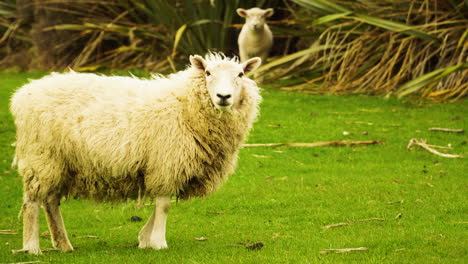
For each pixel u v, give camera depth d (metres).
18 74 26.84
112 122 8.73
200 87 8.93
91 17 28.12
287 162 15.09
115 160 8.66
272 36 23.83
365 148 15.86
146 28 25.86
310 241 9.30
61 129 8.77
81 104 8.87
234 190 13.14
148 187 8.87
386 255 8.36
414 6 21.69
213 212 11.80
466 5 19.89
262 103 20.50
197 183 9.19
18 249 9.49
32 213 8.97
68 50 28.20
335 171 14.12
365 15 20.94
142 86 9.16
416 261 7.97
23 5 29.70
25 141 8.93
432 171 13.68
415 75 21.08
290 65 24.00
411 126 17.58
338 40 23.38
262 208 11.85
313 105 20.30
